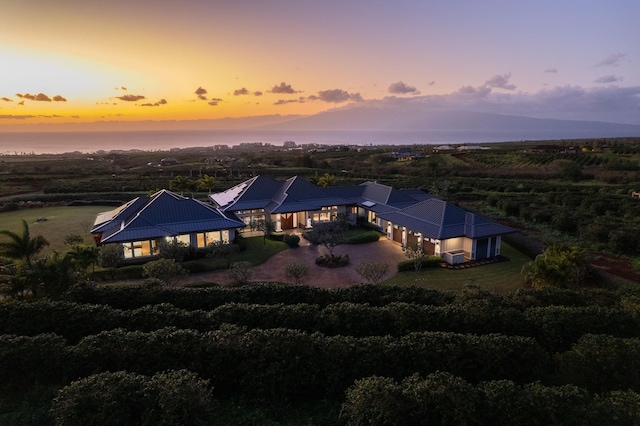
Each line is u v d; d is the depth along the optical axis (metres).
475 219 40.72
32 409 14.09
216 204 55.84
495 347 15.56
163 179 90.94
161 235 39.34
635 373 14.49
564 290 22.28
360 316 19.08
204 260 38.03
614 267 33.59
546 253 29.14
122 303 22.53
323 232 42.06
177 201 43.78
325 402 14.79
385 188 55.03
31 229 51.16
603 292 22.25
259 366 15.13
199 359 15.66
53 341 16.25
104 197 71.56
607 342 15.42
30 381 15.48
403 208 48.47
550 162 113.25
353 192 57.62
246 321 19.34
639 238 36.47
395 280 33.44
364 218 55.44
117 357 15.74
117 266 36.97
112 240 37.66
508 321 18.48
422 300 22.00
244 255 40.22
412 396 12.29
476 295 21.45
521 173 94.00
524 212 53.03
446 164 117.56
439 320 18.81
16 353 15.45
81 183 84.25
